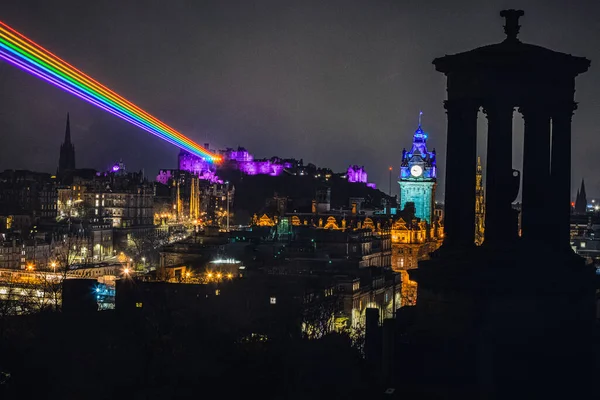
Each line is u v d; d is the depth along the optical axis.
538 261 47.19
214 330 102.31
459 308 47.16
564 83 48.44
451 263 48.22
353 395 52.97
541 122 48.16
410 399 46.44
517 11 49.56
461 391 46.12
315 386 62.06
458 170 49.41
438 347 46.84
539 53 47.31
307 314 142.12
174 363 69.69
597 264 95.69
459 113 49.22
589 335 47.19
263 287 148.88
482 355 45.88
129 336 89.00
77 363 71.19
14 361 71.31
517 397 45.72
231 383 64.88
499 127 47.78
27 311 121.31
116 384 68.06
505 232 48.41
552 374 45.78
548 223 48.41
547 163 48.31
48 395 67.00
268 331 115.50
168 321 109.88
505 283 46.22
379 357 53.44
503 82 47.75
